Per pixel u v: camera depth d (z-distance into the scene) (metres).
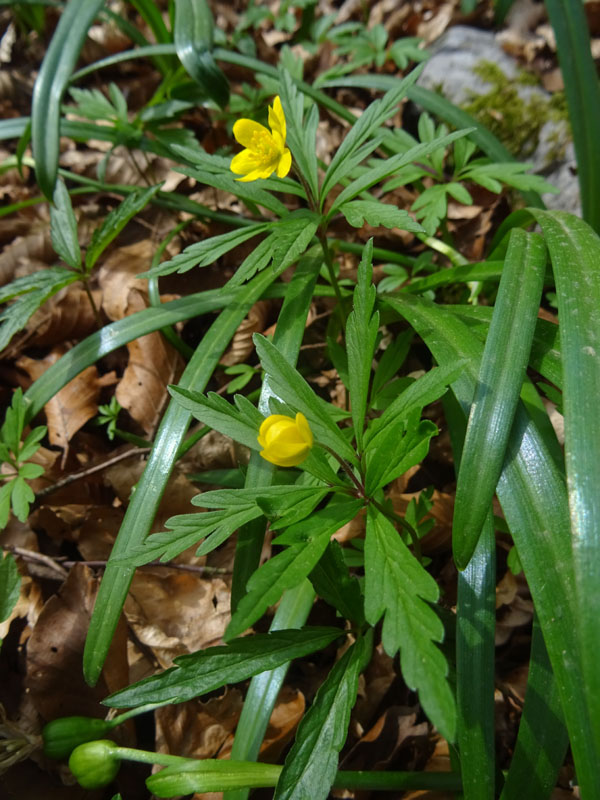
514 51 0.36
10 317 0.23
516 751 0.15
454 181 0.27
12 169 0.38
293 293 0.21
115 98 0.32
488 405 0.16
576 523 0.14
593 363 0.15
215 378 0.30
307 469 0.14
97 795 0.20
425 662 0.11
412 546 0.24
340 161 0.19
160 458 0.20
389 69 0.42
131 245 0.34
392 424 0.14
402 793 0.20
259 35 0.46
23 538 0.25
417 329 0.20
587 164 0.27
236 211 0.35
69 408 0.28
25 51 0.46
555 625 0.14
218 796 0.20
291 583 0.13
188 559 0.24
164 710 0.21
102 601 0.19
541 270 0.18
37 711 0.21
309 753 0.14
